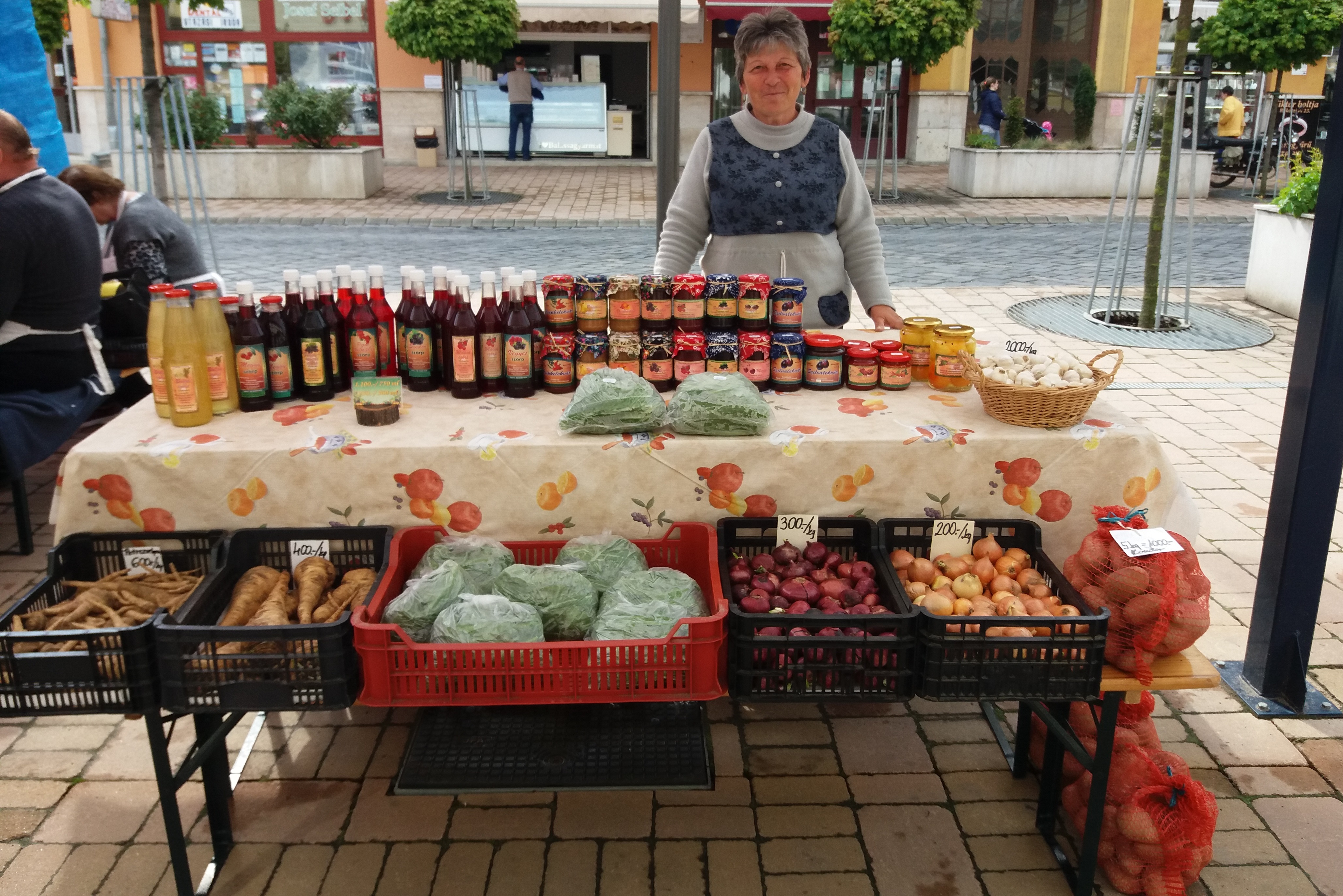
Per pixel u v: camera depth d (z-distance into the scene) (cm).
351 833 281
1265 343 794
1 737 322
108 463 274
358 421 292
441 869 269
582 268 1009
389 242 1151
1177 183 800
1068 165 1526
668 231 386
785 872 269
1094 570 253
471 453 278
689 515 291
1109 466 287
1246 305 924
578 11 1400
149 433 286
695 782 299
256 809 290
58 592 271
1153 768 265
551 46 1873
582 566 275
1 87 582
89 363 433
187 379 285
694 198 381
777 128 370
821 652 244
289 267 999
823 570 279
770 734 327
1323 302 302
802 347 325
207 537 281
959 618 236
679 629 239
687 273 344
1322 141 1598
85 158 1498
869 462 285
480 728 319
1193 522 295
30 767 308
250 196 1428
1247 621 396
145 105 809
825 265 378
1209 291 981
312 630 227
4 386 416
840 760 314
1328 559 450
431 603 252
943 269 1066
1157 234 810
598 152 1883
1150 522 292
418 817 287
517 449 279
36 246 396
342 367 321
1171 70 780
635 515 289
